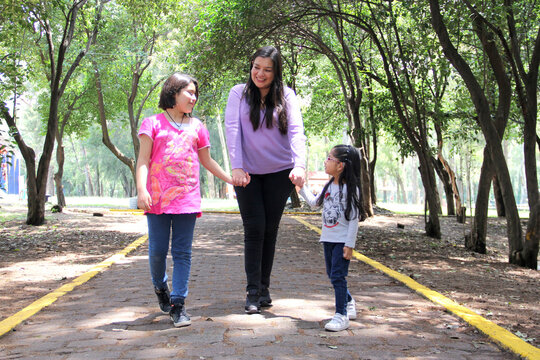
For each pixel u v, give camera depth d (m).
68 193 85.69
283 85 4.47
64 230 13.38
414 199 57.38
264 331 4.01
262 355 3.45
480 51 14.24
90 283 6.26
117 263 8.00
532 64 10.04
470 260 9.99
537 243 9.64
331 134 26.08
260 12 12.74
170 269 7.28
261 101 4.43
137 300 5.20
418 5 10.86
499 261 10.30
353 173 4.18
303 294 5.52
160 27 22.20
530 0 11.38
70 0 17.59
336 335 3.96
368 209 18.64
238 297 5.29
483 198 11.62
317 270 7.34
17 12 11.82
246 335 3.90
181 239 4.18
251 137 4.41
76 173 72.12
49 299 5.21
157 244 4.16
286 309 4.77
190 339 3.79
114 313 4.64
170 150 4.14
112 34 20.44
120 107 26.00
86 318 4.48
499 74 10.56
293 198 23.47
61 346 3.67
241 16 12.88
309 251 9.56
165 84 4.23
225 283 6.16
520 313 5.09
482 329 4.17
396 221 17.94
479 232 11.64
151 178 4.15
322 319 4.44
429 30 12.84
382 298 5.46
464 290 6.27
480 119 10.05
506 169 10.05
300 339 3.82
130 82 24.59
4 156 13.09
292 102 4.46
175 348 3.58
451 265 8.82
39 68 20.70
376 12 12.65
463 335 4.11
